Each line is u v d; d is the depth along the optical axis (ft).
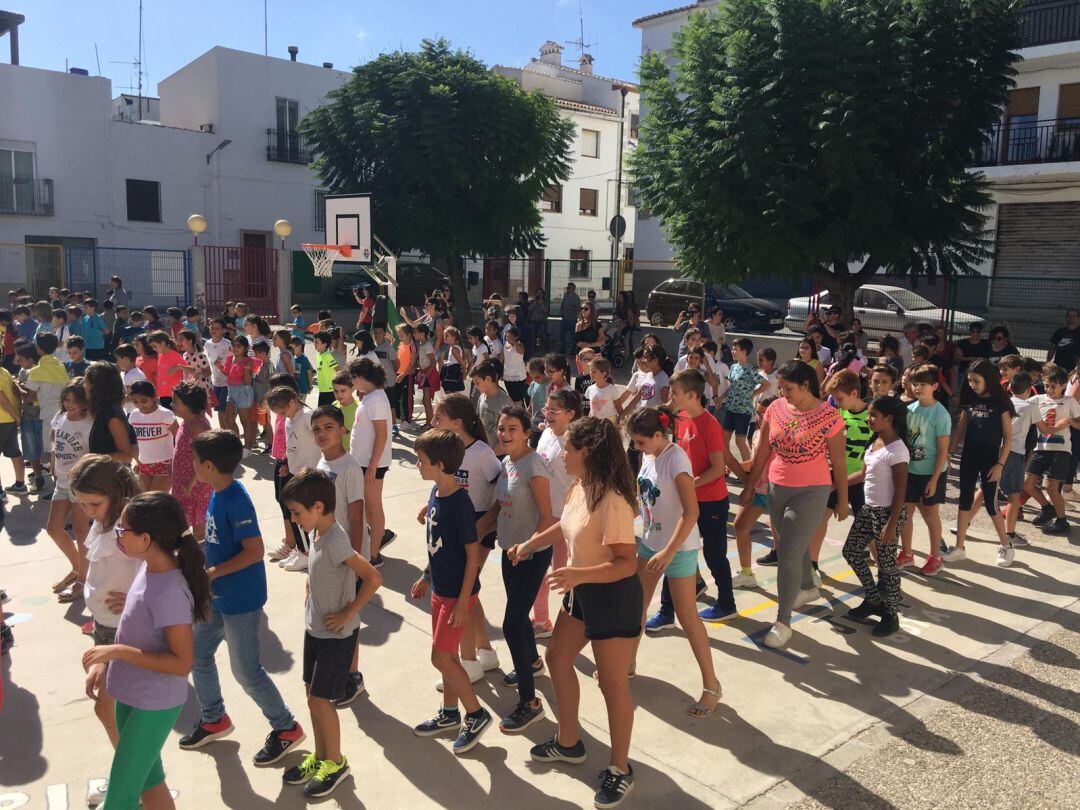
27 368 27.53
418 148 76.69
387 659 16.48
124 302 84.89
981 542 24.41
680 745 13.58
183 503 17.30
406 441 37.06
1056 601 20.01
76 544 19.02
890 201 48.16
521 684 13.93
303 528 12.09
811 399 16.48
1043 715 14.74
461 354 36.76
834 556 23.13
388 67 79.77
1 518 19.25
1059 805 12.19
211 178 101.04
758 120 47.21
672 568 14.47
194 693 15.08
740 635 17.88
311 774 12.25
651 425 14.51
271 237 105.91
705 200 50.01
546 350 71.31
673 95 54.39
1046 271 75.61
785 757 13.30
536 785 12.45
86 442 18.70
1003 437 21.86
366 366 20.71
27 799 12.01
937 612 19.25
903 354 38.65
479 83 78.28
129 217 96.12
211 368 34.94
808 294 92.48
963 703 15.14
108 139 93.97
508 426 13.97
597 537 11.89
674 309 79.25
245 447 34.81
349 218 70.54
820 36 46.80
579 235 128.16
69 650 16.74
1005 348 40.63
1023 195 75.36
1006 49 48.70
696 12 53.57
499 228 79.10
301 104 106.52
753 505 20.24
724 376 32.81
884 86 46.16
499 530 14.44
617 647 11.76
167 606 9.96
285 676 15.74
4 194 88.17
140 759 9.98
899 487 17.65
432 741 13.60
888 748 13.64
